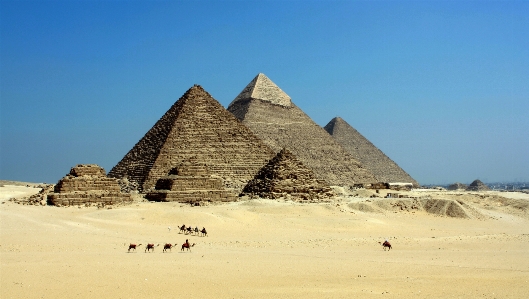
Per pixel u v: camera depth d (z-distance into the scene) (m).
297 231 112.75
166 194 150.00
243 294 51.66
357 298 50.97
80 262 65.81
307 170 168.50
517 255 86.06
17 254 71.25
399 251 88.56
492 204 190.12
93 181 139.62
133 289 52.91
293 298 50.41
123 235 93.81
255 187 164.88
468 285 58.47
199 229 106.75
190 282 56.38
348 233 114.50
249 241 94.88
